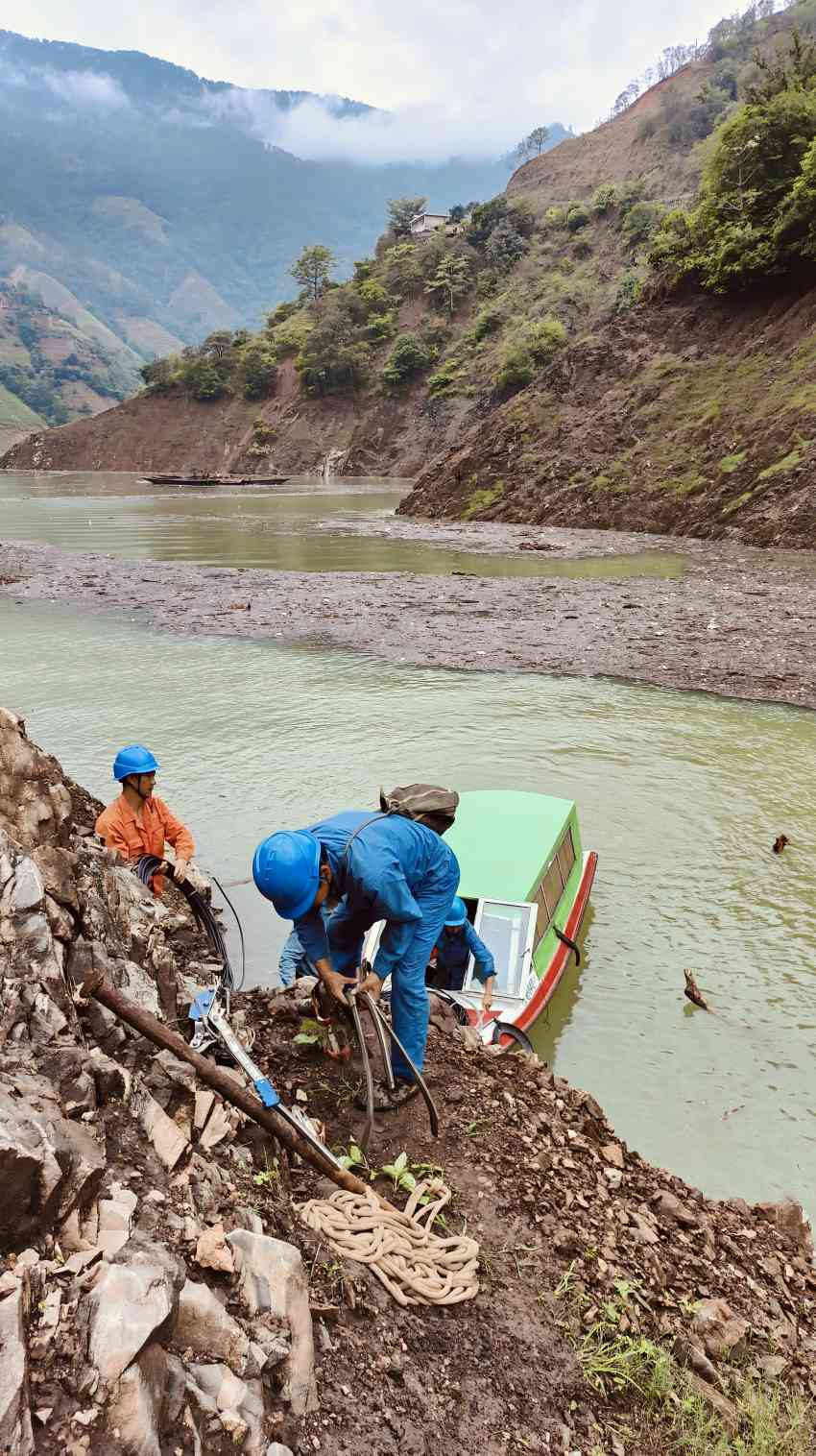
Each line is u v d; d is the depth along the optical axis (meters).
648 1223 4.49
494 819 9.81
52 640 22.91
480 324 119.50
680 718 16.62
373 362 129.50
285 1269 3.07
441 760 14.43
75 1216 2.72
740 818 12.42
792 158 50.25
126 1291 2.50
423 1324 3.47
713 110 140.75
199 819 12.09
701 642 21.97
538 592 28.70
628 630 23.27
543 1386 3.36
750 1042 7.94
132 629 24.11
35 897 3.74
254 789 13.13
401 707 17.19
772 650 21.02
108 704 17.31
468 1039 5.73
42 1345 2.36
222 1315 2.75
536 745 15.16
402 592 29.12
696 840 11.76
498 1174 4.43
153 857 7.25
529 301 119.62
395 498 75.00
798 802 12.95
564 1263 3.98
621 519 45.81
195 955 6.80
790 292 49.16
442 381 117.62
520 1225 4.12
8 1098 2.89
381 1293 3.53
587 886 10.23
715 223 51.97
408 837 4.54
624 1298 3.84
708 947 9.39
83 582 31.66
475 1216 4.13
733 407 46.00
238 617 25.53
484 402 108.12
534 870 8.72
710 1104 7.20
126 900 5.53
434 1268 3.68
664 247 54.44
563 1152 4.78
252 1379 2.70
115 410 140.75
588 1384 3.43
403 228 163.25
